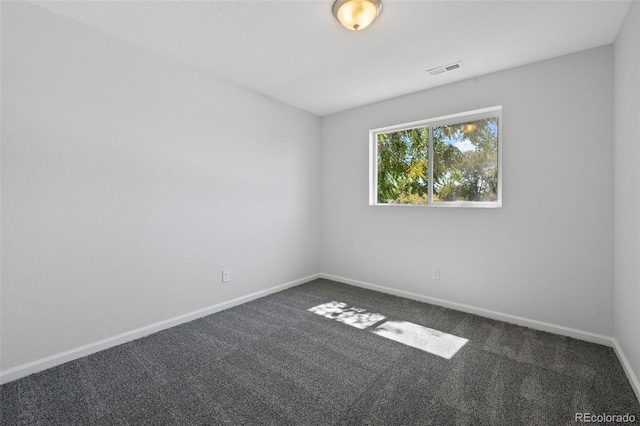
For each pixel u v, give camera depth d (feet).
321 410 4.96
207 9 5.94
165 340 7.41
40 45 5.93
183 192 8.42
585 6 5.71
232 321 8.59
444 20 6.21
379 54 7.70
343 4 5.60
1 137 5.55
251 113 10.22
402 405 5.07
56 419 4.75
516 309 8.40
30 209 5.90
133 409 4.97
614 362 6.33
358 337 7.58
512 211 8.39
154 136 7.76
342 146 12.46
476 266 9.09
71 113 6.37
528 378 5.81
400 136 11.18
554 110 7.70
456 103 9.35
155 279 7.86
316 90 10.18
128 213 7.31
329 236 13.05
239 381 5.75
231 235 9.70
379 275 11.42
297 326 8.24
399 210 10.78
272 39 7.04
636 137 5.38
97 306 6.84
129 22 6.40
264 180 10.75
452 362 6.40
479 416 4.80
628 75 5.81
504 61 7.97
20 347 5.84
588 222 7.30
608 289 7.07
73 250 6.47
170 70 8.04
